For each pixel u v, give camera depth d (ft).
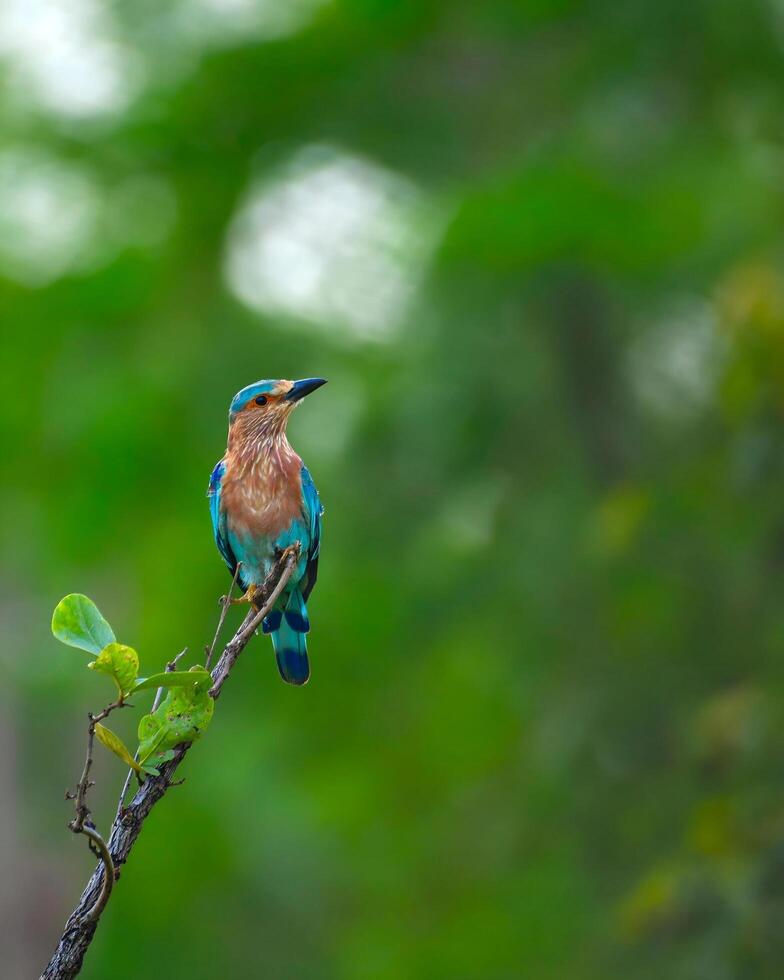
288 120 49.83
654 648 41.50
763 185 47.70
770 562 38.45
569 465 50.67
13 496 53.11
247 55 47.78
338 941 59.36
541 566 48.73
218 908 65.62
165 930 65.05
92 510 51.29
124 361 51.88
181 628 53.36
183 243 51.70
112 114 48.83
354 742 54.44
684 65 48.96
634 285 48.83
